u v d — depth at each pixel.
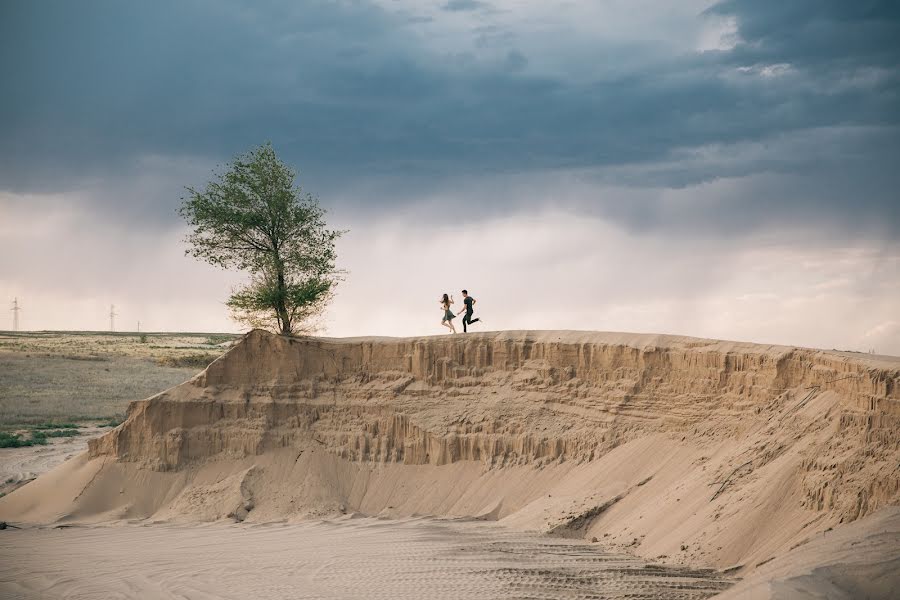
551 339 52.44
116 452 54.78
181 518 50.88
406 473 52.34
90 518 51.72
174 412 55.12
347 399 55.22
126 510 52.16
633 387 48.12
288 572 38.44
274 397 55.69
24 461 69.62
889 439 32.00
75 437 81.06
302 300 58.47
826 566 26.75
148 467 54.06
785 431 38.25
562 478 48.12
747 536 34.41
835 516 31.83
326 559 40.25
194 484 53.47
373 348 55.94
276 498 51.75
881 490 30.83
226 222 59.16
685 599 30.47
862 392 34.25
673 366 47.28
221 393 56.03
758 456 38.22
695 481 40.19
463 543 41.78
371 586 35.59
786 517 33.91
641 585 32.53
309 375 56.22
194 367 134.12
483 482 50.12
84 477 53.91
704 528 36.44
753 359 43.22
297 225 60.09
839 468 32.97
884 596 25.42
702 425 44.25
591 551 39.09
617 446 47.38
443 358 54.34
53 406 97.50
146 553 42.97
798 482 34.72
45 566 40.97
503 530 44.56
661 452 45.06
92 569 40.38
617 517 42.59
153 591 36.84
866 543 27.67
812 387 39.38
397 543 42.69
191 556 42.12
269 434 54.69
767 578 27.95
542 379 51.72
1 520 52.22
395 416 53.66
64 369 123.62
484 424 51.62
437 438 52.09
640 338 49.38
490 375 53.44
